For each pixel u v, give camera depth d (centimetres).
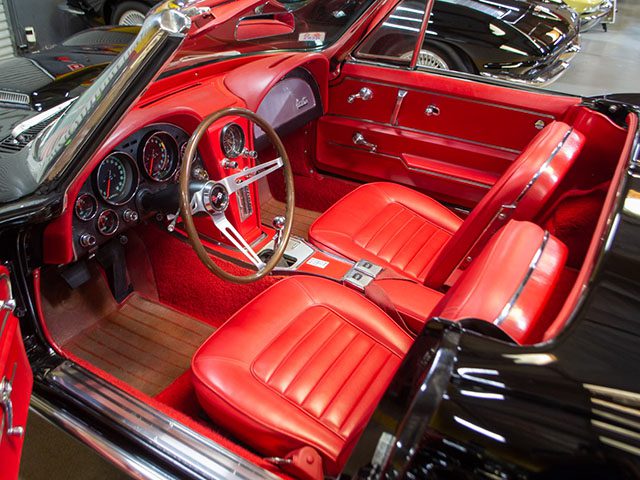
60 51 246
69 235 142
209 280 200
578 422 68
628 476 63
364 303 157
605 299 83
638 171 119
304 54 220
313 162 273
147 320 203
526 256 106
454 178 238
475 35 376
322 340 146
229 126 183
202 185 153
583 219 166
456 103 229
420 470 72
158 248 206
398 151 249
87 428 125
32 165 125
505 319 92
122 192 169
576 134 159
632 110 169
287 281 163
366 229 202
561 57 397
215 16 150
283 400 131
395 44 232
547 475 66
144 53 98
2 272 106
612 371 73
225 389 132
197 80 195
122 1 472
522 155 151
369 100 248
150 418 126
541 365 74
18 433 94
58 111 175
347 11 220
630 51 616
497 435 69
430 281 175
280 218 174
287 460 119
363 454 79
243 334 144
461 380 75
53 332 188
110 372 183
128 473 117
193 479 111
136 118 153
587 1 574
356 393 135
